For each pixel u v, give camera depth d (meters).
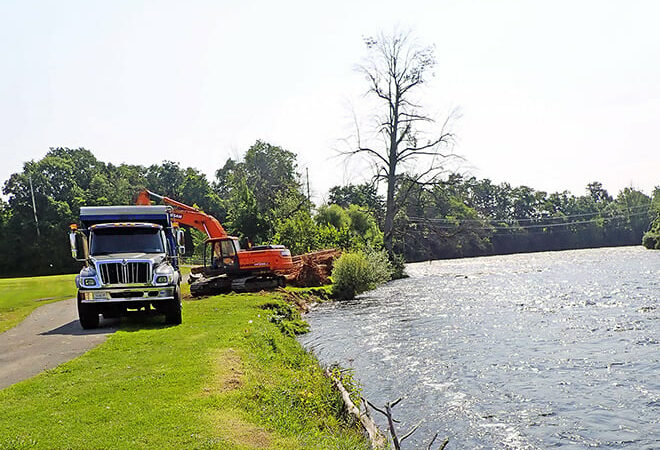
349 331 20.22
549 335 18.17
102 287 14.67
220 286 27.17
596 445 8.99
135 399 8.11
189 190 95.81
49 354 11.86
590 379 12.73
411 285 40.72
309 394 9.53
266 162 101.06
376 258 41.91
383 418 10.63
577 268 53.75
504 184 162.25
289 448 6.58
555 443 9.14
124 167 109.81
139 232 16.23
